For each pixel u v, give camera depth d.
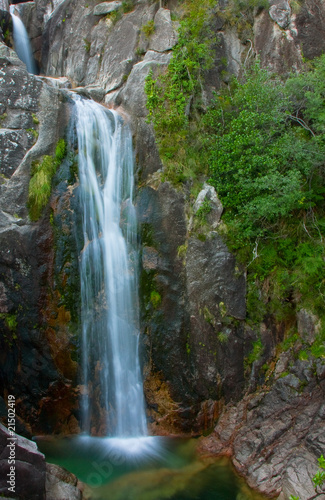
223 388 8.63
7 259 8.07
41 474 6.40
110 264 8.95
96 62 12.30
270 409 8.26
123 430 8.66
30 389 8.38
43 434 8.45
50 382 8.40
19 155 8.51
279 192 8.48
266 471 7.19
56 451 8.04
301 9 10.86
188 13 10.80
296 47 10.75
